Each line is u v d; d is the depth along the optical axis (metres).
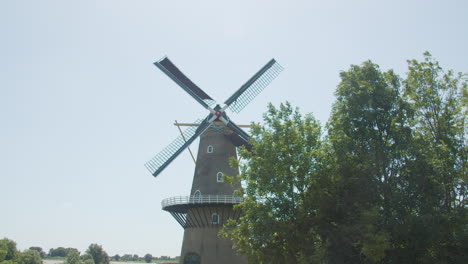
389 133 21.08
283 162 21.06
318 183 20.84
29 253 81.81
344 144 20.39
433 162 19.38
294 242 20.64
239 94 38.44
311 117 23.42
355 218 19.00
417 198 19.56
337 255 19.14
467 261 18.53
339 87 22.17
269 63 40.16
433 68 23.09
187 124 36.91
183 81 36.75
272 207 20.88
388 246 16.62
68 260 92.81
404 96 22.45
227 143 37.44
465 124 22.61
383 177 21.05
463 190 20.58
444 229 18.19
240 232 22.06
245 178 23.11
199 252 33.62
